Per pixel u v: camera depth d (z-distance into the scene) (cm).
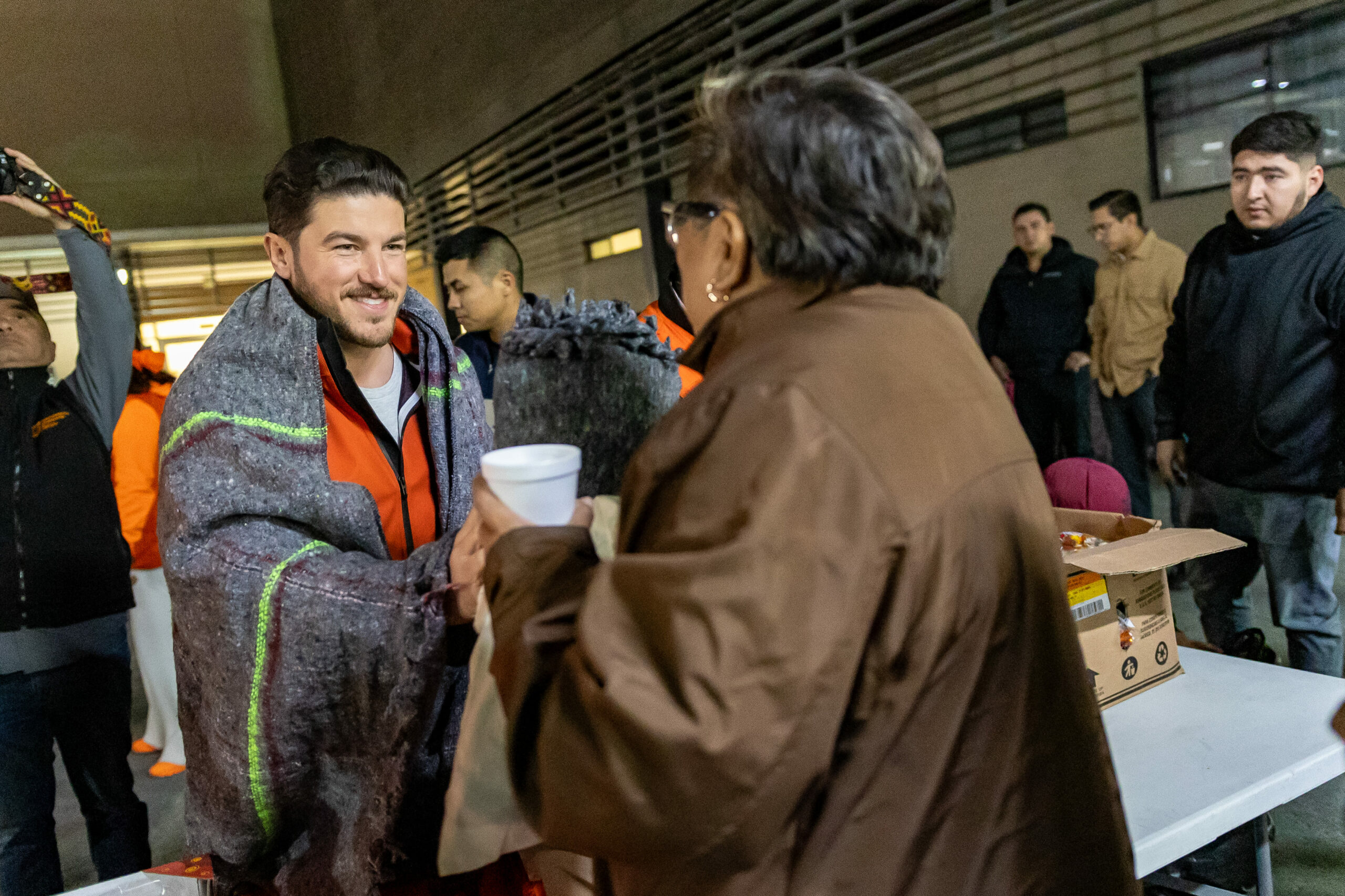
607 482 99
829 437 54
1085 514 161
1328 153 313
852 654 53
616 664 53
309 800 104
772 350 60
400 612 91
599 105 632
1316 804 205
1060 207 397
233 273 1104
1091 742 68
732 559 51
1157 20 345
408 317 131
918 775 59
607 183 638
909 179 65
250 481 103
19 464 193
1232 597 233
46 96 1000
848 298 64
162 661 298
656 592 53
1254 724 122
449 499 129
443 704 104
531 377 98
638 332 101
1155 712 129
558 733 56
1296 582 216
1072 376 375
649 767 51
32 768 193
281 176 115
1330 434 205
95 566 200
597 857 67
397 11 878
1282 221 207
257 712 96
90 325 200
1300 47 309
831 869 58
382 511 125
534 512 72
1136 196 346
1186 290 233
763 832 53
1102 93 368
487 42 745
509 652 63
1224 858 138
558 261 736
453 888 107
